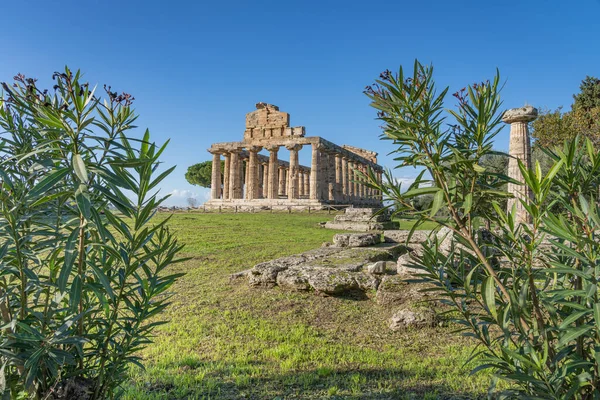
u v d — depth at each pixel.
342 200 52.75
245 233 20.12
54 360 2.37
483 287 2.12
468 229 2.34
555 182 2.28
